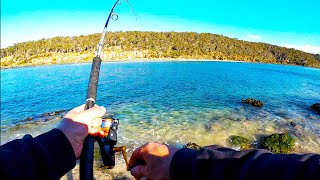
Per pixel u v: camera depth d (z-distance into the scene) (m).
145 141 12.00
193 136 12.73
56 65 99.38
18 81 44.78
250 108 18.64
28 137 0.85
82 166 0.97
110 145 1.42
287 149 11.30
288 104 20.77
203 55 133.50
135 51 130.00
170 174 0.81
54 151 0.86
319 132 13.66
